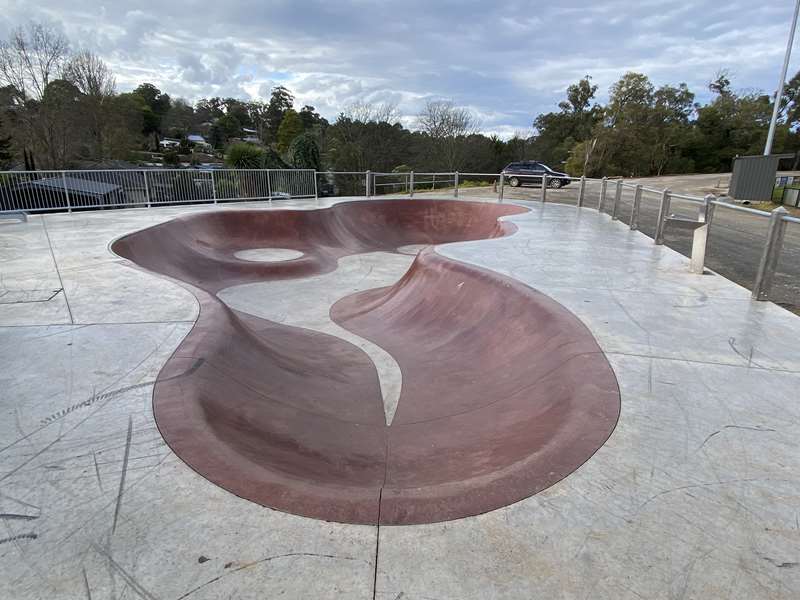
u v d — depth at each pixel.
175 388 3.09
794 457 2.41
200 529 1.88
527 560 1.75
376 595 1.59
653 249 7.97
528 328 4.75
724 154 50.97
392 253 14.18
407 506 2.04
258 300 9.09
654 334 4.08
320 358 5.72
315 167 28.94
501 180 17.27
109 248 7.82
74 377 3.22
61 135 32.66
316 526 1.91
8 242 8.26
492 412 3.74
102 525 1.90
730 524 1.95
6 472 2.23
